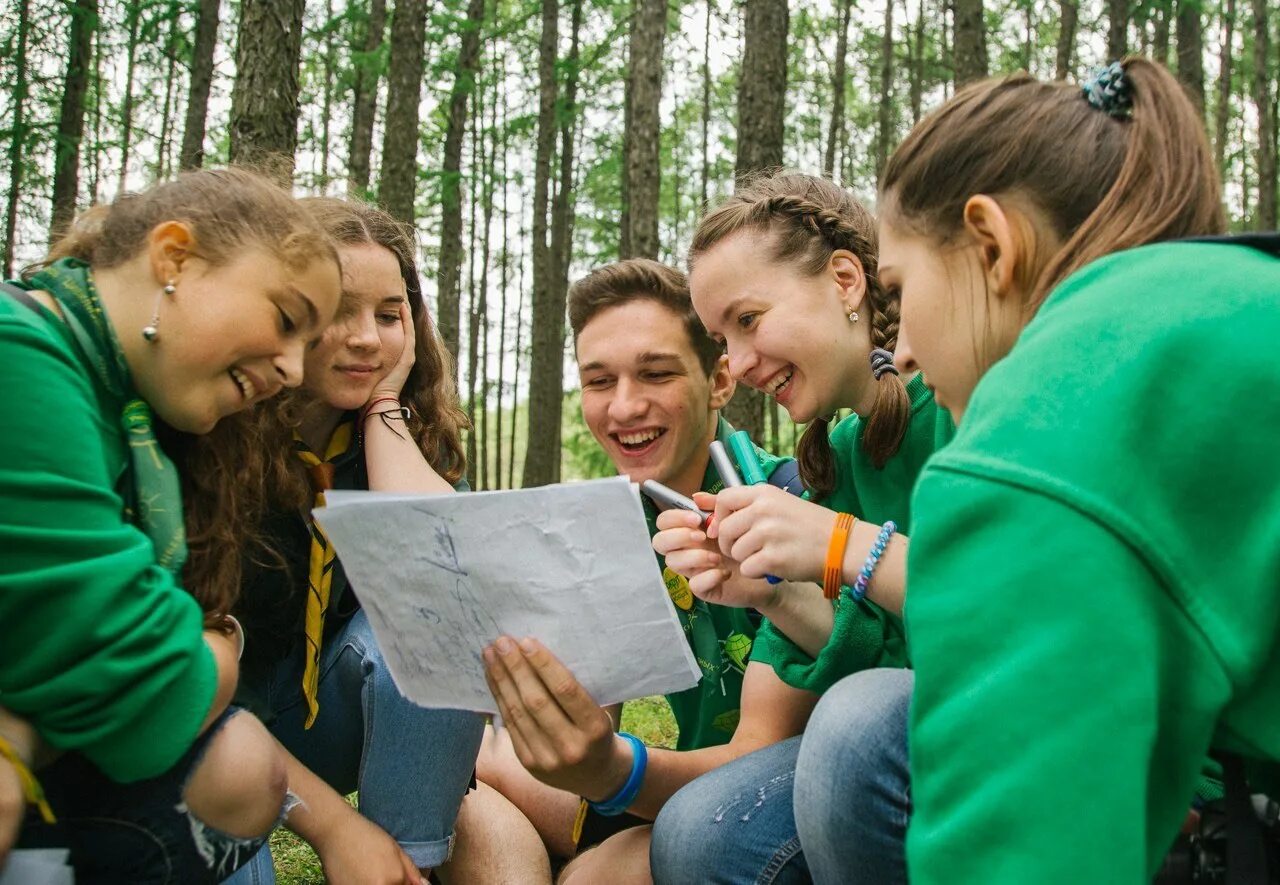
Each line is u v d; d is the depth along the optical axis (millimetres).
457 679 1713
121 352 1522
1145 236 1173
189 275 1504
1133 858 894
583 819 2324
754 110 7586
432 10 13039
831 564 1579
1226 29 14391
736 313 2045
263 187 1603
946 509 1025
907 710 1552
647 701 4523
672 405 2320
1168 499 969
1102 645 922
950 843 946
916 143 1299
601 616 1605
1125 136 1254
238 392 1577
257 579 2021
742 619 2270
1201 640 951
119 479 1549
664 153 22656
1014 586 959
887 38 18328
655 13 9156
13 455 1355
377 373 2156
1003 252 1215
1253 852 1112
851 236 2035
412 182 9633
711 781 1843
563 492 1525
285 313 1558
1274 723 1012
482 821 2289
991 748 936
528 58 20047
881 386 1939
